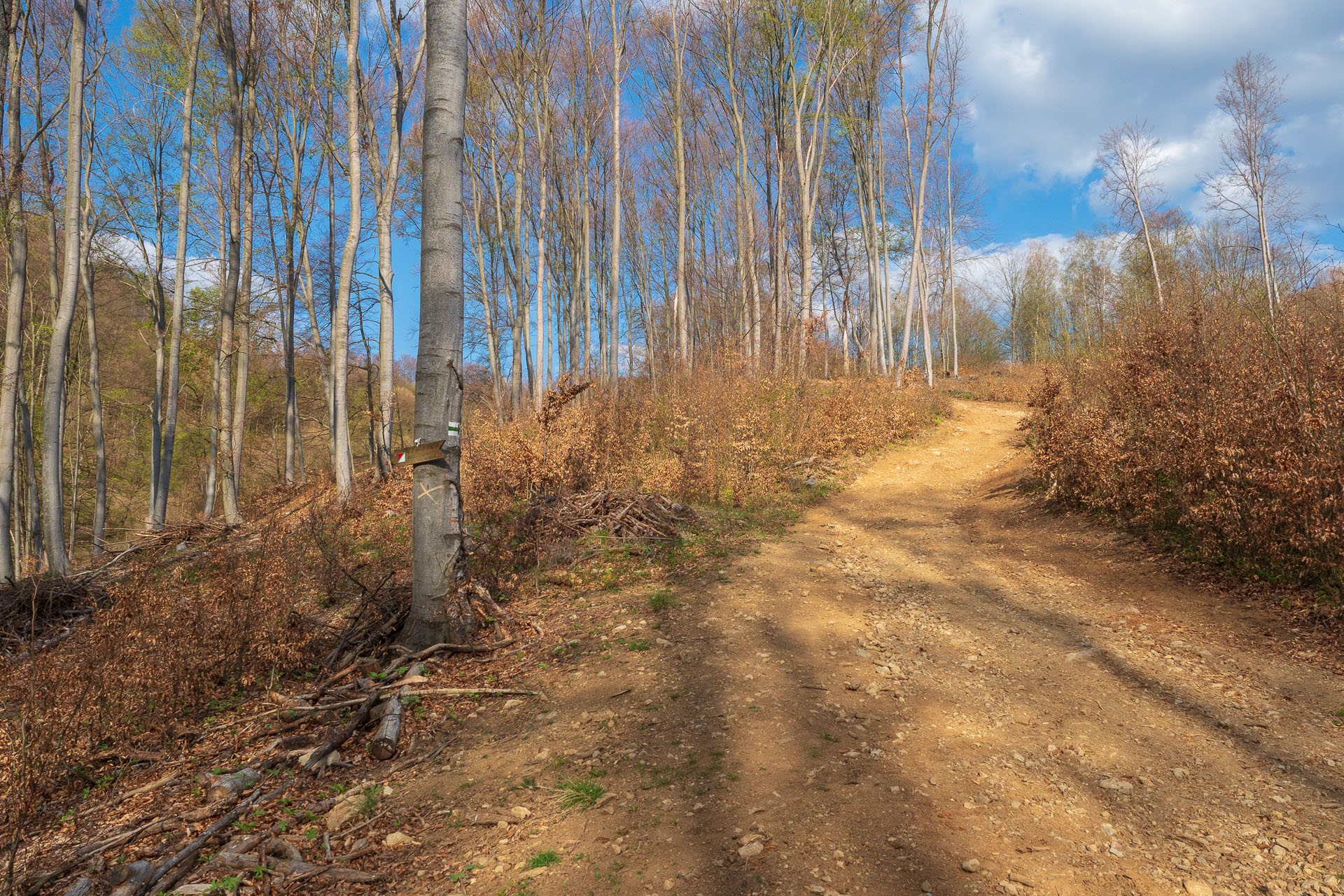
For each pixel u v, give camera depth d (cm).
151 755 490
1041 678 582
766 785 407
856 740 468
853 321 3859
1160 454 949
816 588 838
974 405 2722
